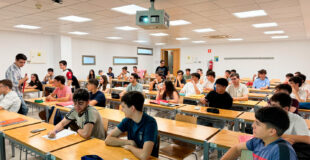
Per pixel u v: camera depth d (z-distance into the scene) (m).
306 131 1.82
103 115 2.92
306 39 9.68
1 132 2.08
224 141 1.96
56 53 9.12
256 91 6.11
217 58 12.34
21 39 8.09
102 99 3.60
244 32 7.63
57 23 6.25
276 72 10.60
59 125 2.16
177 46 13.94
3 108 3.07
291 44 10.16
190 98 4.52
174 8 4.33
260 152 1.20
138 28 7.08
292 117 1.87
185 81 7.20
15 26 6.87
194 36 8.93
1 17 5.41
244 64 11.47
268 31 7.35
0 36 7.52
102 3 4.05
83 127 2.07
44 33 8.48
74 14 5.00
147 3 3.99
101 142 1.87
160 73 5.97
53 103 3.64
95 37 9.77
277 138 1.13
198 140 2.03
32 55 8.42
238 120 2.80
